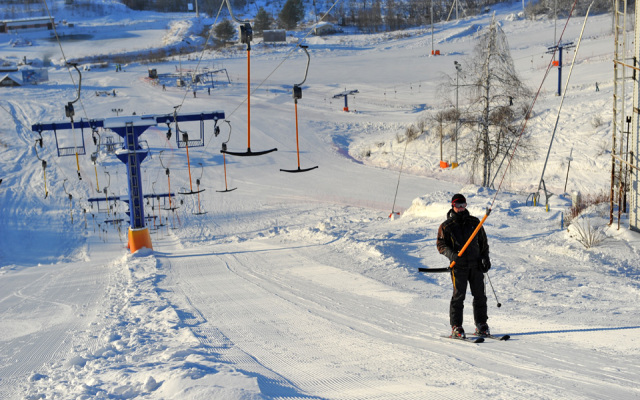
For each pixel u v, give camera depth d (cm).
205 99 8788
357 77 9862
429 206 2258
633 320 723
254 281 1328
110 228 4128
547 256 1297
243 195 4875
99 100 8869
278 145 6519
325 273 1364
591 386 445
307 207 4388
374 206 4266
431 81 9025
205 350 653
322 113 7762
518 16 12750
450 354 595
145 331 826
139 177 2275
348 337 729
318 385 499
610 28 9775
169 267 1733
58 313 1102
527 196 2292
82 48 14688
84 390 504
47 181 5241
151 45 14500
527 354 570
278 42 13712
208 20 17438
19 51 14425
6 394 548
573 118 4778
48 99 8956
